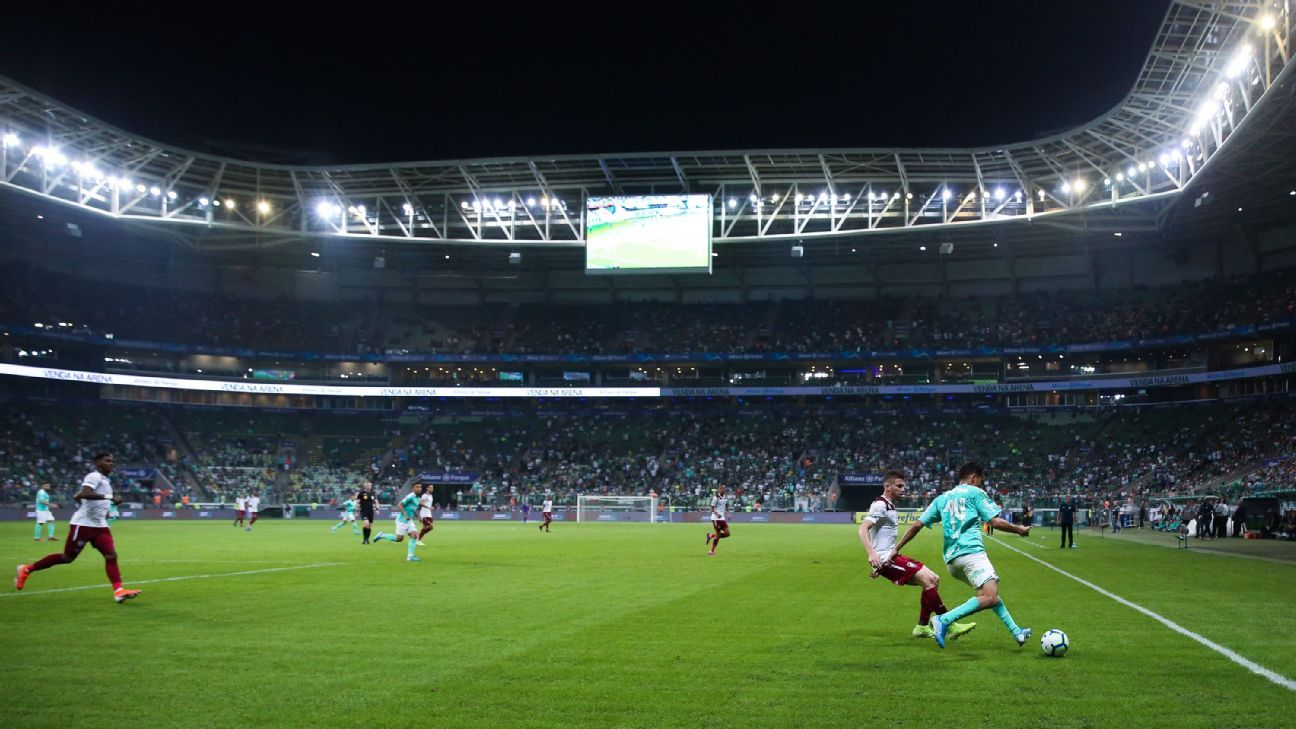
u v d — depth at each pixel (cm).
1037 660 955
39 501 3450
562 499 7281
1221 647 1039
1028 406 7631
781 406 8125
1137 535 4450
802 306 8188
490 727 690
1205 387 7156
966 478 1058
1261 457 5966
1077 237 7106
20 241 7300
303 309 8219
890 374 7894
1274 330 6312
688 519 6912
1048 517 5522
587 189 6181
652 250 5841
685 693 799
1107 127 4875
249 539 3591
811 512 6775
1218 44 3978
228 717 713
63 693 789
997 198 5812
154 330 7475
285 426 7888
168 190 5919
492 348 8094
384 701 767
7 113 4972
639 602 1458
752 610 1361
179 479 7081
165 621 1207
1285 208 6294
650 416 8188
